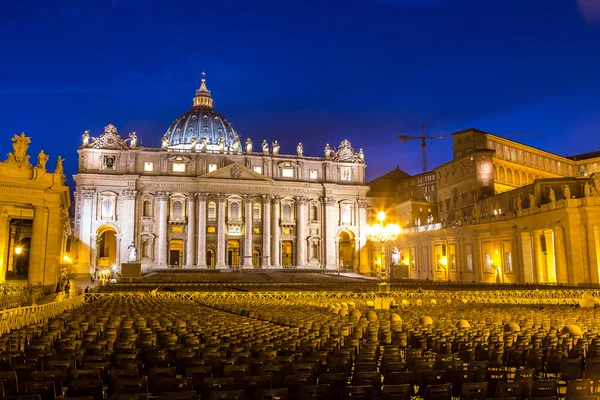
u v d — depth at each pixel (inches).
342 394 411.2
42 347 597.6
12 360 516.4
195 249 4074.8
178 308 1285.7
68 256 3420.3
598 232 2210.9
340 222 4446.4
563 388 584.4
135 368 484.4
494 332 757.3
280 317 1023.6
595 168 4451.3
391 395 401.4
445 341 685.3
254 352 588.1
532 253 2459.4
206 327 834.8
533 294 1739.7
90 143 4099.4
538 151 4210.1
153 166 4126.5
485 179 3545.8
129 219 3954.2
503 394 421.1
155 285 2465.6
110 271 3646.7
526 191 2829.7
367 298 1652.3
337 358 546.3
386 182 4987.7
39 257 1769.2
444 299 1663.4
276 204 4286.4
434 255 3442.4
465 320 905.5
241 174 4202.8
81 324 834.8
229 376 477.7
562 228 2224.4
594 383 515.8
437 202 4215.1
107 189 3973.9
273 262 4220.0
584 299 1662.2
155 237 4018.2
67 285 1839.3
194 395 370.9
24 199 1749.5
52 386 412.2
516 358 611.8
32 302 1348.4
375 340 757.9
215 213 4175.7
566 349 622.5
